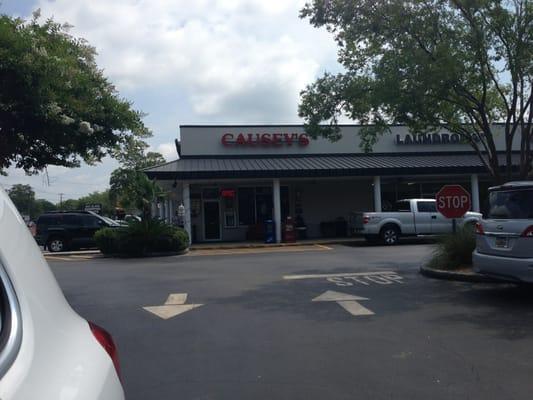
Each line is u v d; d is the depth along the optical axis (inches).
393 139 1128.2
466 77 488.1
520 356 233.6
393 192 1159.6
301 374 214.7
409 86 479.2
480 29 471.5
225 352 247.9
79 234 962.7
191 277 518.3
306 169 961.5
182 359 238.1
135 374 218.1
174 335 282.7
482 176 1085.1
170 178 917.8
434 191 1155.3
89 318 331.6
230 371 220.1
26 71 298.5
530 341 256.2
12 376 61.9
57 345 75.0
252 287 439.8
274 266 594.2
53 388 66.0
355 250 786.8
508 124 494.9
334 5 514.9
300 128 1103.6
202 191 1111.6
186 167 965.2
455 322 297.3
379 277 479.8
